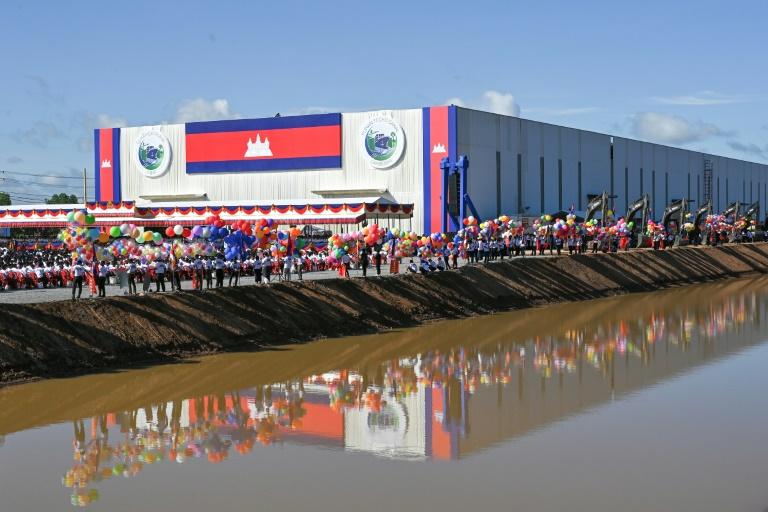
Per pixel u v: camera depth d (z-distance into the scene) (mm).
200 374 33844
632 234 95375
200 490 19672
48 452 22922
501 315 55750
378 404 28844
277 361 37031
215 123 103062
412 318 50562
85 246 39312
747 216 120562
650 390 31109
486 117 97062
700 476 20516
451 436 24484
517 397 29953
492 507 18375
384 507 18422
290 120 99562
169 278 52531
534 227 80312
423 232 93375
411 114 94125
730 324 51531
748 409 27859
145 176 106812
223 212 80688
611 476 20516
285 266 50219
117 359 34938
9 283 49406
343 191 96250
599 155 120188
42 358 32625
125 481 20359
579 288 69375
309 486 19891
